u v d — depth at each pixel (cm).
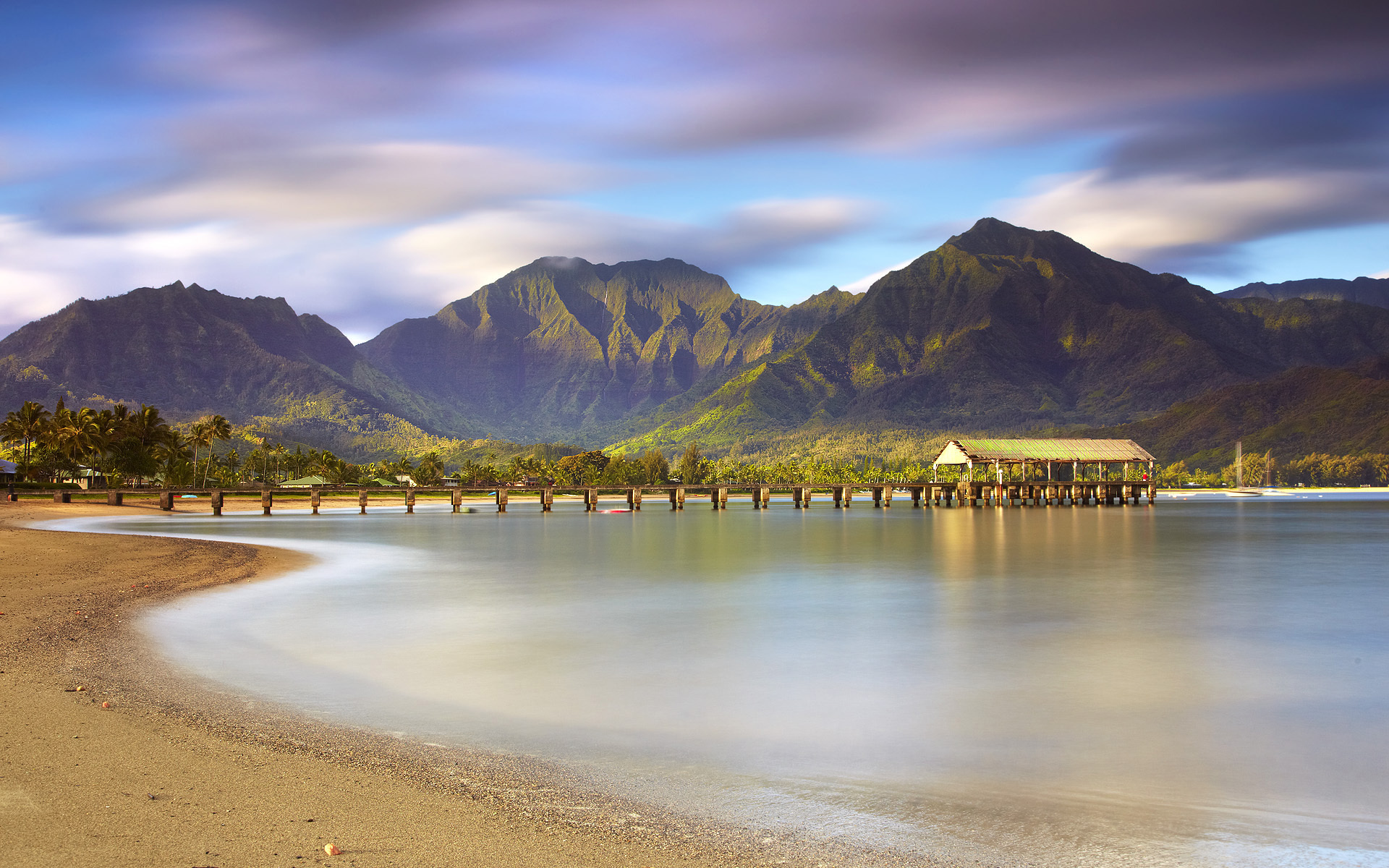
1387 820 1537
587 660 2856
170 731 1825
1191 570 5941
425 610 3912
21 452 18688
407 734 1934
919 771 1772
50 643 2684
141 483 18888
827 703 2323
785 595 4588
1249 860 1363
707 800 1575
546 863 1254
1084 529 10994
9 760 1596
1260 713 2256
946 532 10394
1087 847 1400
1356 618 3872
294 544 7825
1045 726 2117
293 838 1295
